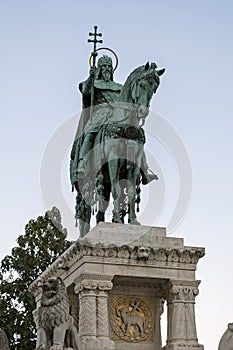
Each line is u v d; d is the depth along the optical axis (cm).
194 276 2155
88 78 2380
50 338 1939
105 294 2073
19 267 4066
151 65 2172
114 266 2102
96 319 2044
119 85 2411
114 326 2139
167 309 2156
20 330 3906
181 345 2073
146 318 2177
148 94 2144
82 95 2417
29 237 4150
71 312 2200
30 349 3862
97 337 2027
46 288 1950
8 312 3950
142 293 2192
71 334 1945
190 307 2127
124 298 2172
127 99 2203
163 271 2136
